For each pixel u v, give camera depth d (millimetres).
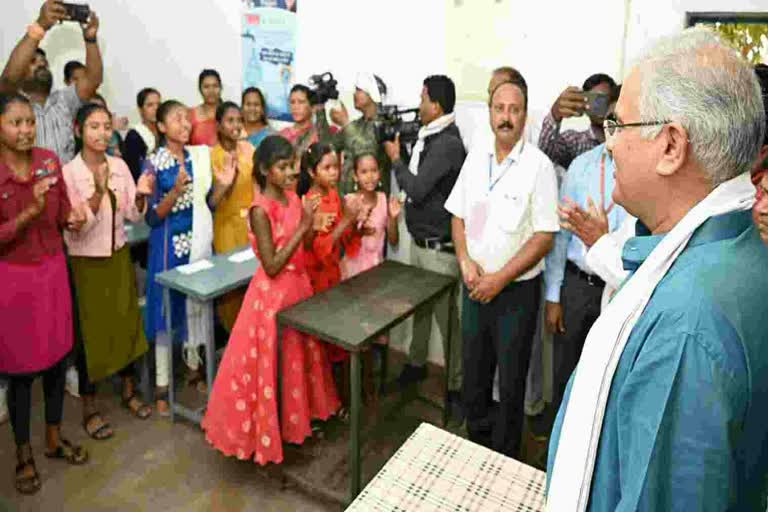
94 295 2512
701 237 643
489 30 2660
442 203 2643
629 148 694
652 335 611
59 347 2262
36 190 2016
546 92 2592
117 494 2262
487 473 1053
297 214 2246
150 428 2674
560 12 2477
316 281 2541
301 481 2287
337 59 3150
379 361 3229
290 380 2258
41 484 2297
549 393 2789
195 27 3619
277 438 2225
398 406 2852
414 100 2947
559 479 722
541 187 2129
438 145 2545
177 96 3803
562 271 2246
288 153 2119
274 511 2199
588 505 706
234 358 2252
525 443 2580
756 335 600
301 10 3207
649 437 592
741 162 641
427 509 970
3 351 2139
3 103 2008
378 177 2725
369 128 2818
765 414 633
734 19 2131
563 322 2285
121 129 3736
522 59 2611
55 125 2955
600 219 1455
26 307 2141
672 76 649
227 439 2285
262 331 2189
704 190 667
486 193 2207
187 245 2803
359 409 2035
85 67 3232
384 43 2967
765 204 906
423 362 3010
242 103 3393
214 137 3365
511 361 2268
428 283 2467
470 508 974
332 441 2576
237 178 2994
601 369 671
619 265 1362
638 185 703
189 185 2764
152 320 2787
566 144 2393
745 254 636
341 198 2660
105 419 2727
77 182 2453
